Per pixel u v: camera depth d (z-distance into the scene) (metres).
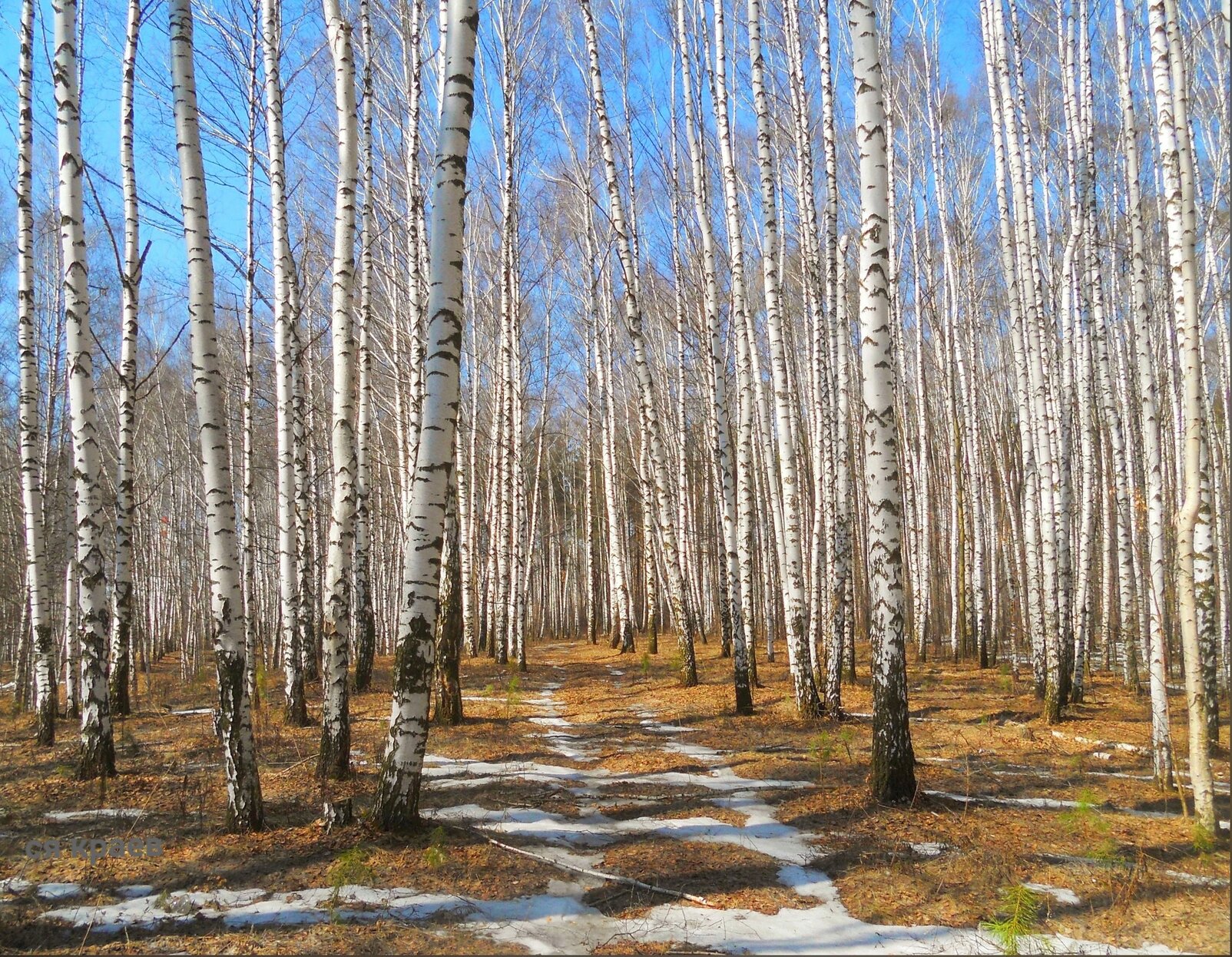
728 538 12.71
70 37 8.00
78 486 7.95
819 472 13.87
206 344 6.09
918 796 7.17
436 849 5.65
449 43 6.20
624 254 14.32
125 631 12.06
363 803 7.07
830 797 7.34
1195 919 4.79
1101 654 21.39
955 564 19.73
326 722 7.89
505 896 5.26
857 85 7.35
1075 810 6.41
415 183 13.88
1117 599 22.80
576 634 40.56
